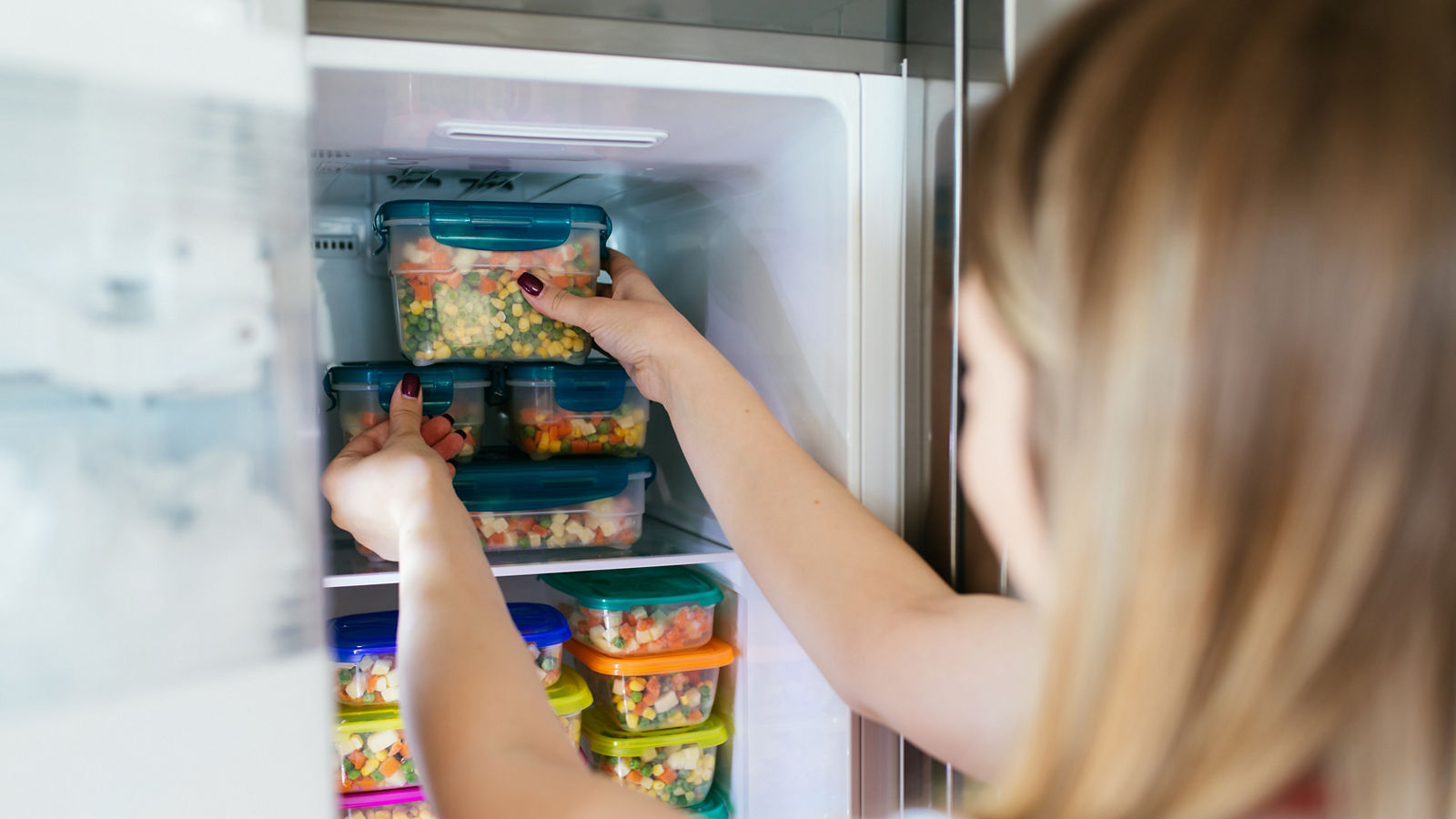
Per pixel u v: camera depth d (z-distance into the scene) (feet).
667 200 4.48
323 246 4.26
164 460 1.43
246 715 1.48
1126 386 1.02
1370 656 0.98
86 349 1.39
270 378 1.48
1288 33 1.00
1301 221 0.94
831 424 3.34
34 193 1.35
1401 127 0.93
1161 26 1.09
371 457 2.67
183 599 1.44
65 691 1.39
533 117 3.09
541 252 3.44
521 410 3.88
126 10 1.38
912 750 3.34
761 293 3.77
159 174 1.41
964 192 2.93
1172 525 1.01
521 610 4.01
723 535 3.93
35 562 1.37
